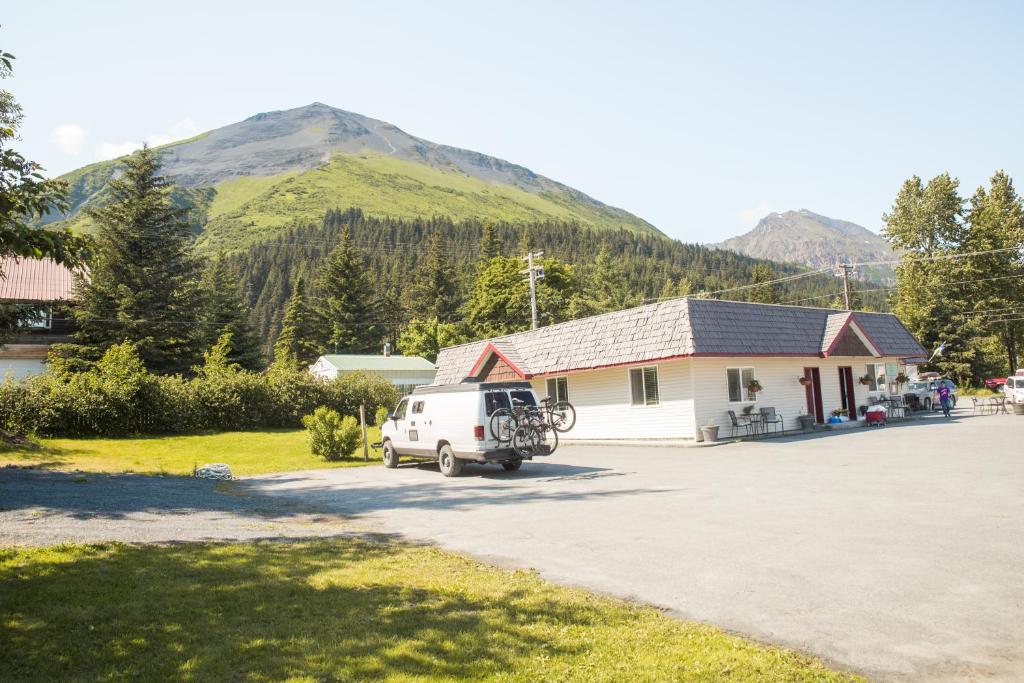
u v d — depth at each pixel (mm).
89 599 5980
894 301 62000
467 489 14484
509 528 9719
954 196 58906
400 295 107625
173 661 4676
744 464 16422
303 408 37969
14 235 8219
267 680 4363
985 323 56531
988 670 4410
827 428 26828
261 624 5426
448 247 175375
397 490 14758
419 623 5441
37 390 27531
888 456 16406
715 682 4266
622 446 24391
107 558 7410
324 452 23109
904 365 36625
